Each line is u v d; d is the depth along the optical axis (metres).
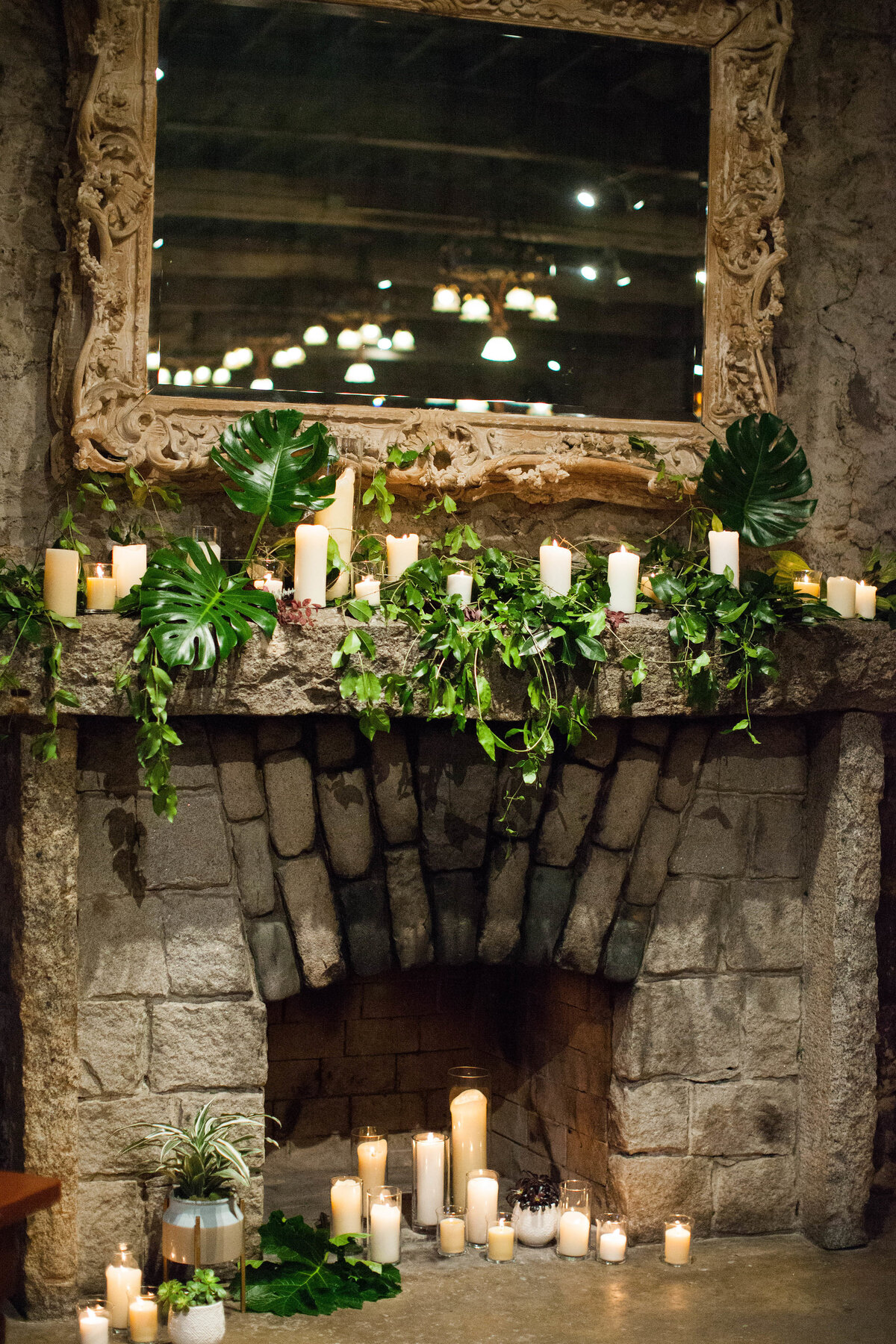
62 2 3.06
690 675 3.13
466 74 3.35
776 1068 3.42
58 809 2.86
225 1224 2.79
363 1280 3.02
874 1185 3.57
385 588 3.08
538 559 3.46
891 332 3.72
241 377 3.16
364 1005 3.93
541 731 3.02
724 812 3.37
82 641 2.78
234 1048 3.03
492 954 3.26
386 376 3.27
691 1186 3.34
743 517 3.36
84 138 3.00
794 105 3.65
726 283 3.50
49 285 3.10
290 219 3.21
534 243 3.39
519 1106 3.87
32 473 3.09
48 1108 2.86
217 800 3.02
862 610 3.42
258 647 2.87
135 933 2.97
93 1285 2.94
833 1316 2.91
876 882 3.37
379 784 3.11
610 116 3.45
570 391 3.41
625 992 3.31
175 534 3.19
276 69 3.20
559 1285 3.07
